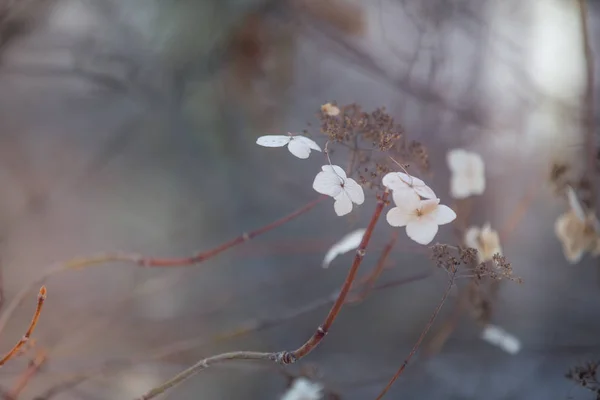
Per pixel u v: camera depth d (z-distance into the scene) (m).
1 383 0.89
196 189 1.84
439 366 1.54
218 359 0.64
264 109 1.59
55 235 1.81
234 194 1.84
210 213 1.84
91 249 1.82
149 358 0.85
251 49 1.45
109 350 1.18
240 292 1.62
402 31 1.51
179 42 1.43
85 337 1.09
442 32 1.34
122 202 1.91
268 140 0.64
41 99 1.98
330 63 1.70
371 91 1.71
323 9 1.43
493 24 1.41
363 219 1.27
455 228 0.78
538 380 1.51
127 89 1.54
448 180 1.19
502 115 1.37
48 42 1.49
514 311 1.58
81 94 1.91
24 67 1.47
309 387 0.80
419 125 1.36
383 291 1.67
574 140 1.17
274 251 1.47
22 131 1.99
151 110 1.62
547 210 1.49
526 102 1.33
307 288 1.71
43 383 0.96
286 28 1.47
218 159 1.71
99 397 1.06
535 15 1.37
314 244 1.45
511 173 1.41
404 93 1.33
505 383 1.52
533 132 1.34
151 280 1.23
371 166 0.70
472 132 1.38
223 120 1.59
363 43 1.50
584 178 0.82
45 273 0.82
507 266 0.66
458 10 1.37
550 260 1.62
